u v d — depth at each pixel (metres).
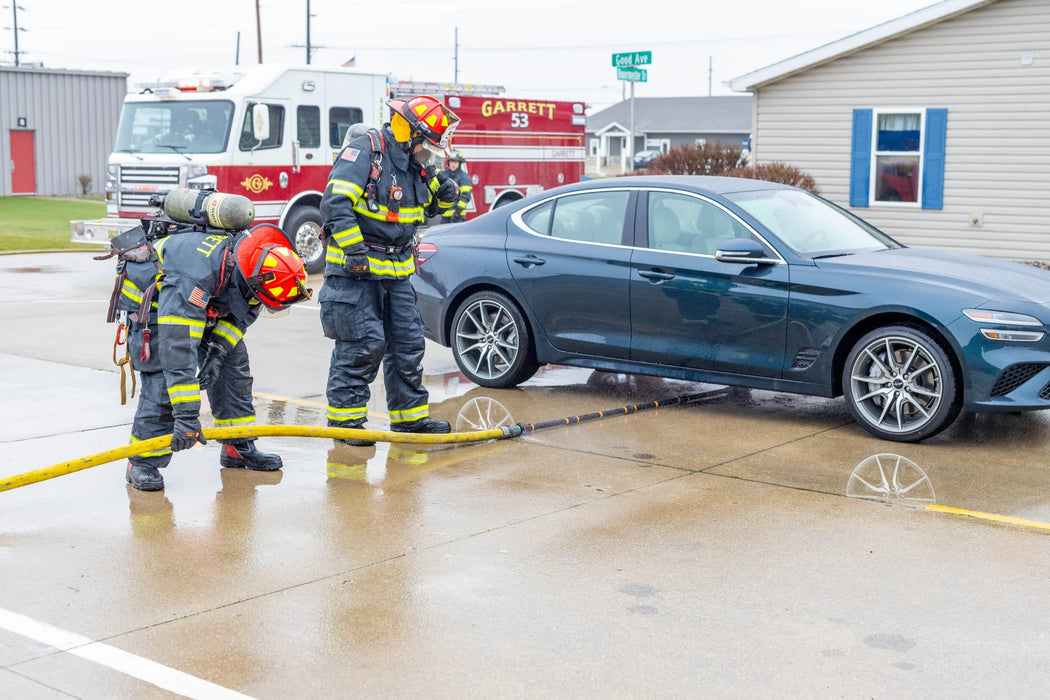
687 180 7.66
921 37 16.34
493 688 3.56
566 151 20.33
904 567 4.64
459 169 6.73
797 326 6.85
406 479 5.89
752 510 5.38
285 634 3.96
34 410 7.32
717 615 4.14
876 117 16.91
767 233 7.07
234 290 5.42
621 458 6.32
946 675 3.67
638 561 4.70
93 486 5.72
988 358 6.27
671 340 7.36
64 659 3.74
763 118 18.08
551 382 8.55
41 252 17.78
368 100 16.38
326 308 6.43
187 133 14.88
